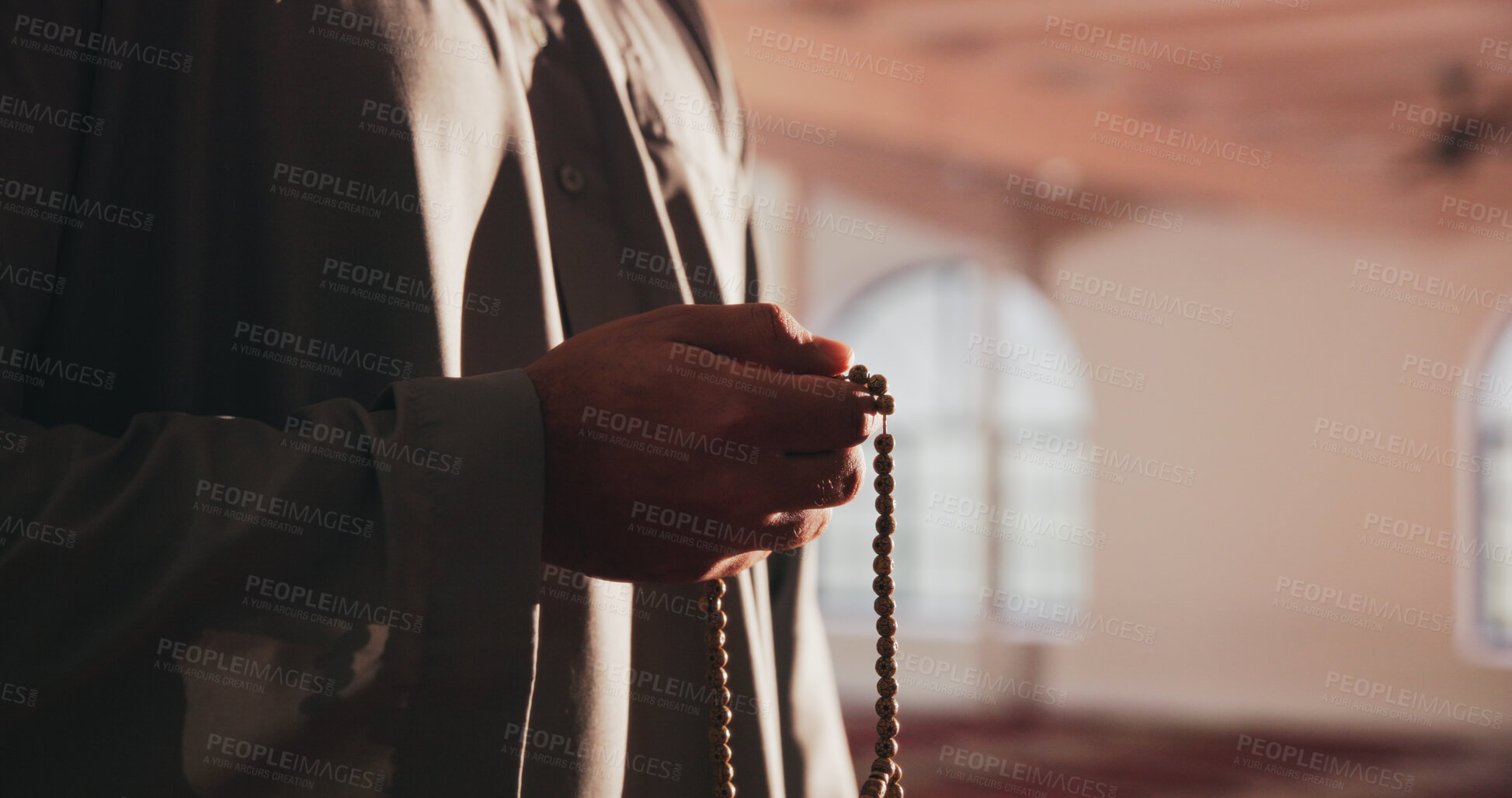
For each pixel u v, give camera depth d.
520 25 0.65
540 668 0.55
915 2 4.84
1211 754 5.60
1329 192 6.51
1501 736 6.48
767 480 0.43
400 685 0.39
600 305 0.64
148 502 0.37
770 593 0.74
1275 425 7.53
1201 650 7.57
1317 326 7.45
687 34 0.85
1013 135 5.73
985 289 8.01
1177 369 7.80
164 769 0.37
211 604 0.37
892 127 5.51
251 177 0.54
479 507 0.40
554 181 0.65
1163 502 7.80
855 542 8.25
